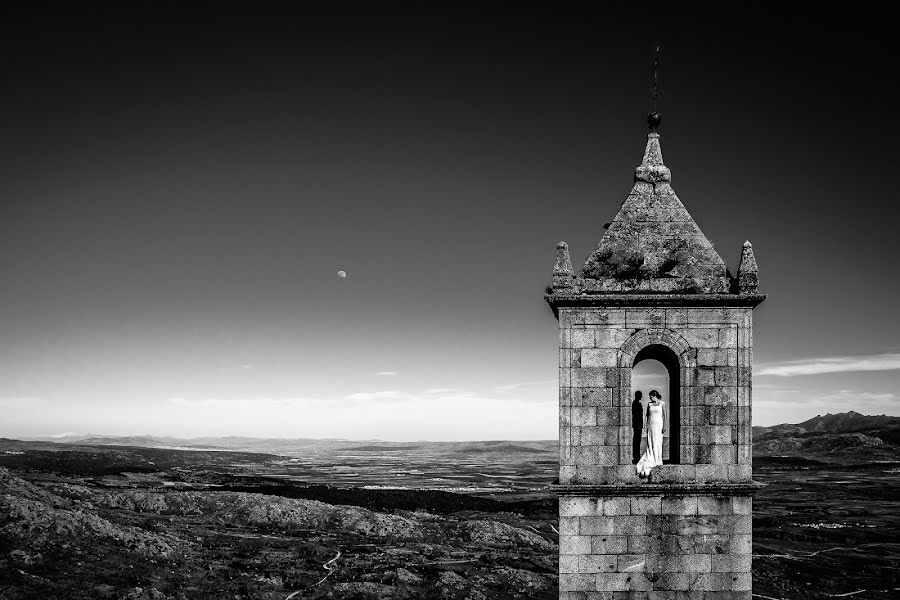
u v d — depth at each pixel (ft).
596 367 79.46
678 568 77.10
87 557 201.67
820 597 236.22
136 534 231.09
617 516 77.66
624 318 79.61
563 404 79.46
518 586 218.18
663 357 85.66
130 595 178.60
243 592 195.21
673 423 82.99
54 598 170.81
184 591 189.67
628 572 77.20
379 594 202.28
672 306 79.36
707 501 77.66
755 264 79.05
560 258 80.02
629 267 80.89
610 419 79.05
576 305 79.71
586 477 78.38
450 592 206.18
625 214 82.74
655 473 78.07
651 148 84.79
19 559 191.01
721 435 78.59
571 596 77.15
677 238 81.66
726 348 79.15
